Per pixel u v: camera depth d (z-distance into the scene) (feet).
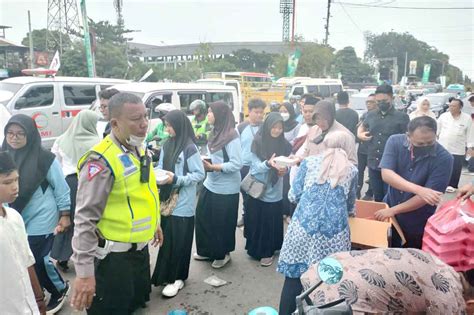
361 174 23.50
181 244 12.10
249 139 15.30
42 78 31.76
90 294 7.32
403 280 5.02
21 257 7.61
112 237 7.61
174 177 11.55
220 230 13.82
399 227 10.42
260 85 59.72
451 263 6.93
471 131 24.50
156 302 11.91
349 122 22.67
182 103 28.68
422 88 128.67
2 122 14.69
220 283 13.07
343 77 181.68
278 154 13.97
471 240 6.84
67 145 12.72
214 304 11.89
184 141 11.93
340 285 5.05
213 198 13.66
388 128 18.52
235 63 181.37
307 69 125.70
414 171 10.16
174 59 256.93
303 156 12.46
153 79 96.84
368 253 5.48
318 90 59.16
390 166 10.35
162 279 12.15
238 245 16.47
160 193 11.89
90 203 7.17
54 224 10.80
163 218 11.99
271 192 14.06
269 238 14.34
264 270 14.19
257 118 15.60
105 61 89.40
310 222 8.48
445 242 7.00
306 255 8.50
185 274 12.66
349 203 9.35
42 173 10.36
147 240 8.10
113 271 7.76
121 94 7.46
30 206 10.30
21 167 10.12
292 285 8.82
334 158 8.70
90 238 7.25
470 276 6.03
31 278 8.29
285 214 18.13
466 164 33.30
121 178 7.46
